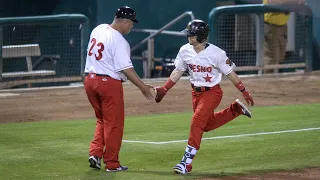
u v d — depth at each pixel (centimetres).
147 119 3700
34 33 5797
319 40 5897
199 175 2420
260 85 5003
